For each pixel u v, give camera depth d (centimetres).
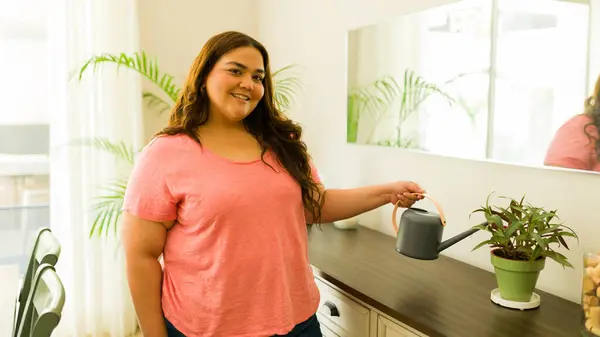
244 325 143
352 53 246
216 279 140
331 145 271
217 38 149
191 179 141
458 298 156
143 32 312
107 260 304
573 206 153
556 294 162
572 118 150
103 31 291
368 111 239
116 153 292
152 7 313
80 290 299
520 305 148
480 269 185
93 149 295
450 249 200
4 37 291
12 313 165
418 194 163
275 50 322
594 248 127
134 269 146
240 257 140
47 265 148
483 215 184
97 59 263
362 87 242
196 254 142
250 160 147
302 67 292
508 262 146
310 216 173
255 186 142
